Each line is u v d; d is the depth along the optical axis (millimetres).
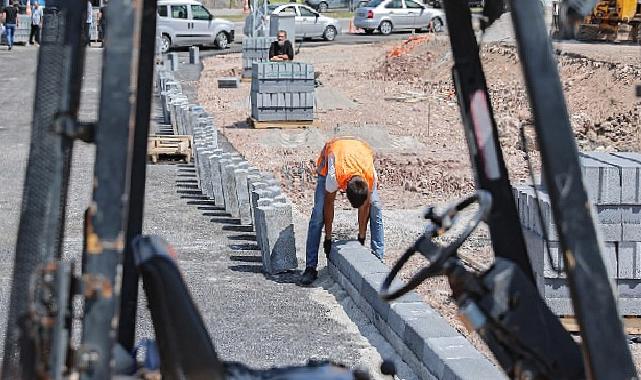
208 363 9266
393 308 23812
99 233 7875
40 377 8016
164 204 41344
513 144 53594
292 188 46281
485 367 19688
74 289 8438
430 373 21000
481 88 11375
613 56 83438
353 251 29078
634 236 23984
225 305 27422
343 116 70562
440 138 61500
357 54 114562
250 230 36875
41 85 8953
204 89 88750
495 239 11180
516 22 8445
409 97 80250
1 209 39594
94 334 7832
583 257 8156
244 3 171250
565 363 9484
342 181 28188
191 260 32375
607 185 23734
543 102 8320
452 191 44906
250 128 65938
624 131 60281
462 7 11391
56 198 8578
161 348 9430
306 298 28328
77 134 8719
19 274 8555
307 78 65312
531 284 9688
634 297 24281
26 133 60625
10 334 8742
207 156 42750
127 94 8016
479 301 9586
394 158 53375
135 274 10820
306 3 174750
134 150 10906
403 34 142250
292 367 10289
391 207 41562
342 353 23688
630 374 8023
